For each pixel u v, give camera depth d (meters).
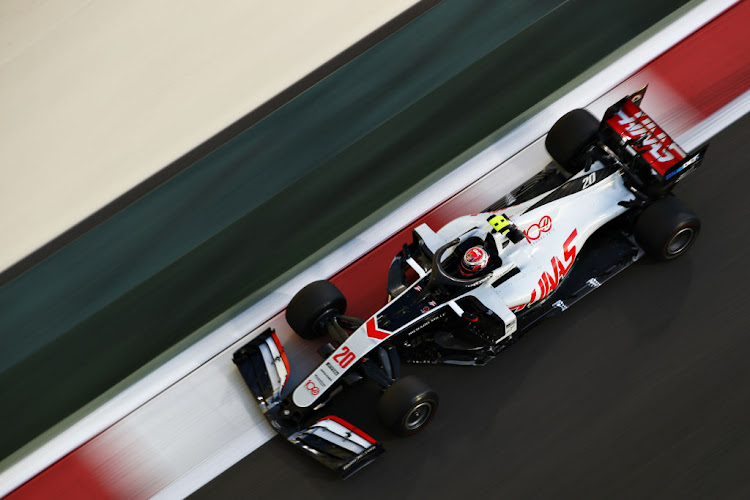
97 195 35.91
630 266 29.09
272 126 36.06
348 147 34.38
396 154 33.84
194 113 37.97
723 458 24.50
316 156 34.38
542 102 34.66
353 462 25.00
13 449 28.33
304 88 37.25
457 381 27.34
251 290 30.89
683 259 28.89
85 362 29.94
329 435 25.55
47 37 43.84
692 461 24.58
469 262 26.22
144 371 29.44
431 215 32.00
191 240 32.62
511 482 24.92
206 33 41.50
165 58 40.97
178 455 27.17
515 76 35.47
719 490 23.95
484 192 32.38
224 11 42.31
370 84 36.41
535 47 36.19
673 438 25.09
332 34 39.16
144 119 38.66
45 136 38.94
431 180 33.00
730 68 34.16
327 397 26.33
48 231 35.00
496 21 37.25
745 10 35.91
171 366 29.41
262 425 27.47
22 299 32.06
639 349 27.17
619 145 28.95
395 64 36.84
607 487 24.42
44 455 27.77
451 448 25.88
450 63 36.31
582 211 28.53
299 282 30.84
